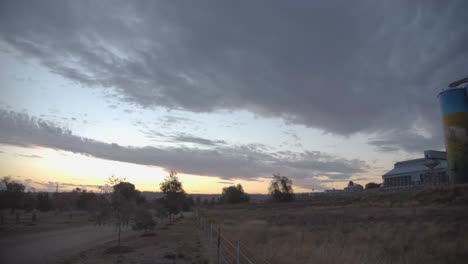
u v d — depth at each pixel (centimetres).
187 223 4459
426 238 1579
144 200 6819
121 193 2141
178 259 1464
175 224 4266
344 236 1784
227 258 1304
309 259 1093
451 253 1237
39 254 1789
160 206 4306
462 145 5828
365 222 2670
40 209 8319
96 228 4000
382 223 2277
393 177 9081
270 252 1178
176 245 1953
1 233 3388
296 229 2219
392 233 1739
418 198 4878
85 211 9000
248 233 1970
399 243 1449
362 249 1234
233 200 12938
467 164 5744
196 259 1437
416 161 8919
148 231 3184
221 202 13812
